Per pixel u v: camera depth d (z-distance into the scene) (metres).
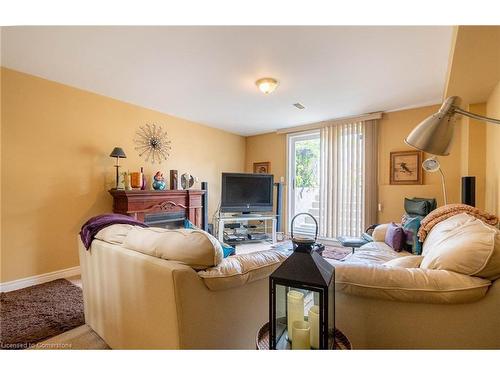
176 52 2.26
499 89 2.24
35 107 2.75
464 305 1.07
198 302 1.14
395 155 3.85
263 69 2.57
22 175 2.67
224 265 1.24
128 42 2.10
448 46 2.11
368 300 1.18
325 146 4.53
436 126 1.02
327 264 1.06
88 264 1.75
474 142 2.81
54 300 2.33
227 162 5.35
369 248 2.64
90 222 1.82
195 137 4.66
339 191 4.34
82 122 3.13
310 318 0.99
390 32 1.92
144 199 3.49
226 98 3.43
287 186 5.14
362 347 1.20
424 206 3.03
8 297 2.39
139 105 3.74
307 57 2.32
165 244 1.24
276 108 3.84
